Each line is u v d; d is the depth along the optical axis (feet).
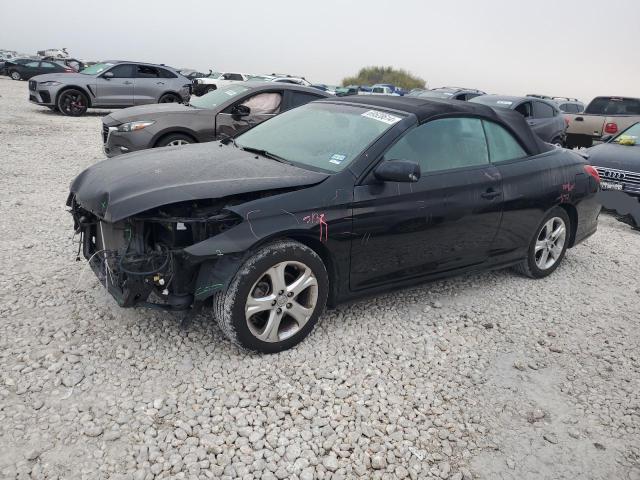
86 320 12.05
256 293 10.92
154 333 11.73
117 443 8.61
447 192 13.14
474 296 15.37
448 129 13.73
